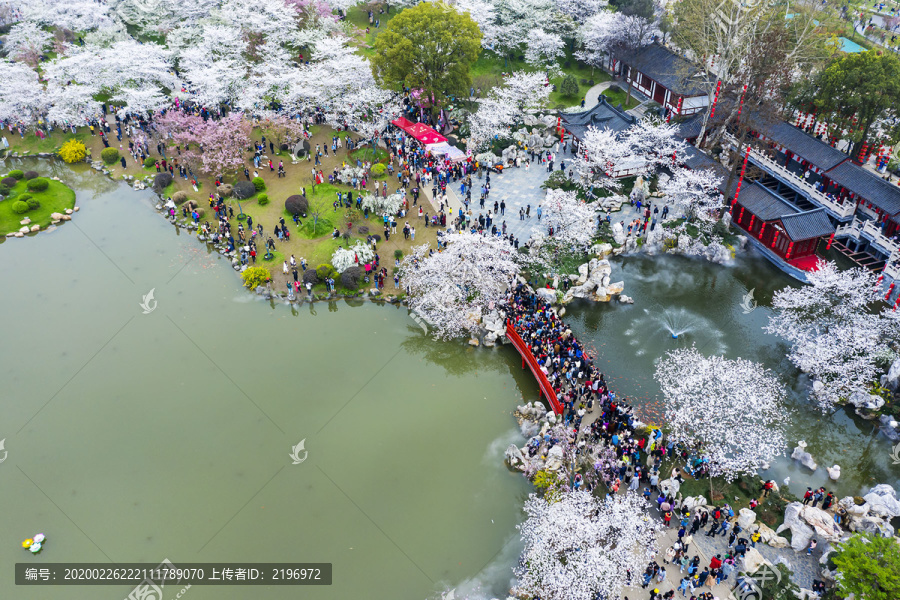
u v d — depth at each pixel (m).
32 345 63.66
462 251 62.75
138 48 97.44
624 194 80.31
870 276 63.16
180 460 53.19
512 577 44.56
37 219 79.50
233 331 65.06
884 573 35.69
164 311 67.31
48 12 112.44
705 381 50.78
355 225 75.88
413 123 90.38
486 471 51.50
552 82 105.38
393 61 89.25
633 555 41.09
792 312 60.97
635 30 98.44
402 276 68.69
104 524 48.88
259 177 83.75
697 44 85.88
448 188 82.31
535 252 70.38
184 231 78.00
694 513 45.97
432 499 49.72
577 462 48.75
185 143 86.31
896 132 73.50
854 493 48.91
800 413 55.41
